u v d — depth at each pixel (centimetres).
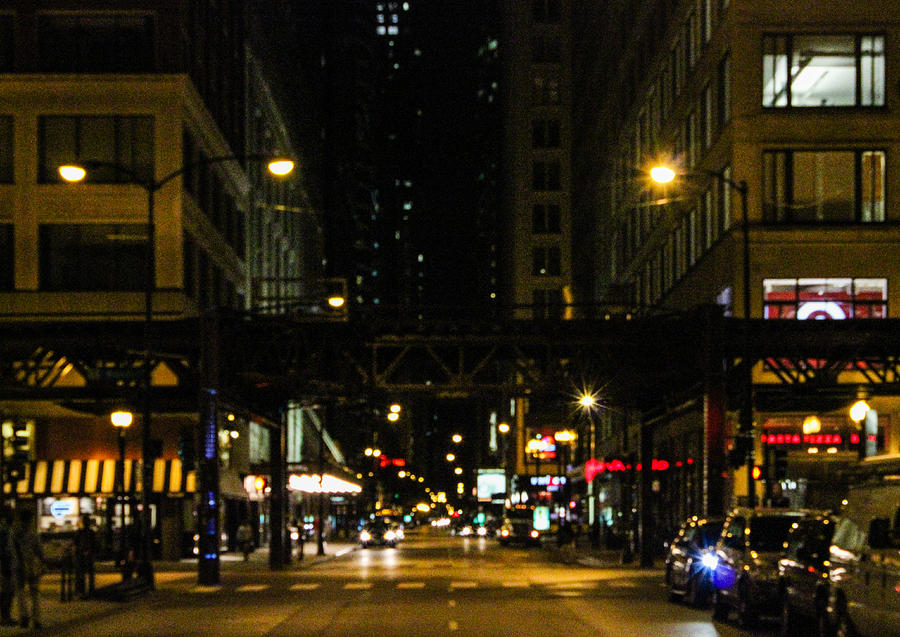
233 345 3938
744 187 3353
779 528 2214
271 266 8419
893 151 4531
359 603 2897
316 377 3988
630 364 4181
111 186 5222
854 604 1622
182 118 5316
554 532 9769
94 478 5362
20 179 5238
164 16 5341
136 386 4016
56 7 5328
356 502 12300
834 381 3950
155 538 5419
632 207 7025
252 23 7494
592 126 8906
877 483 1639
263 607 2819
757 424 4444
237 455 6562
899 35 4550
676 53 5728
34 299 5188
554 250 12094
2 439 4709
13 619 2381
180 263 5222
